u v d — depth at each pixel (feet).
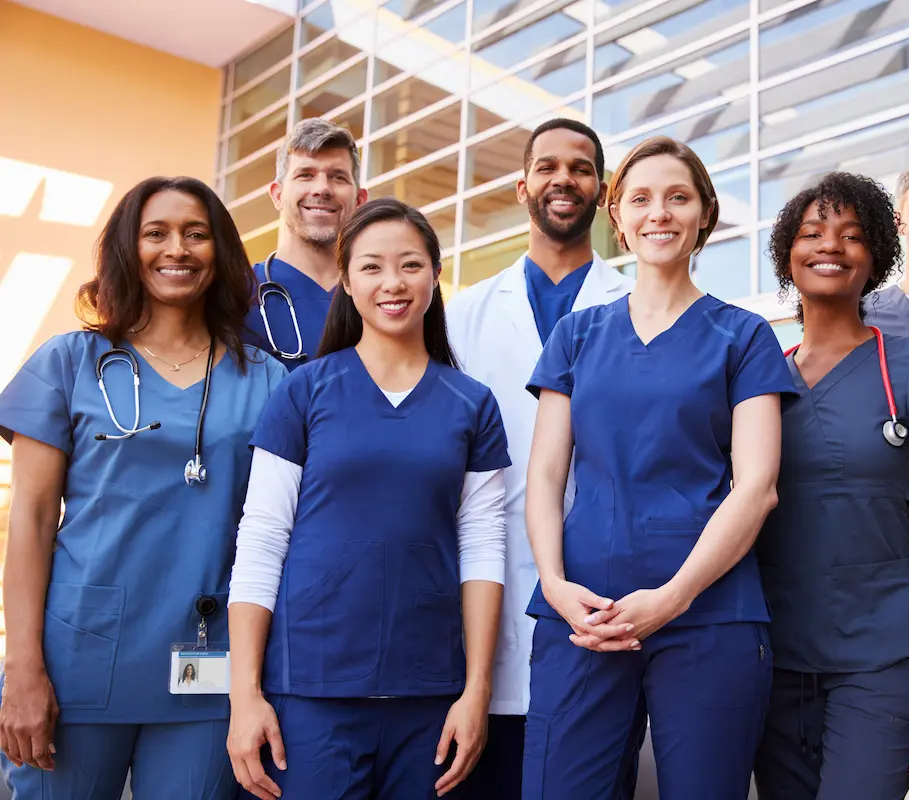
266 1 23.71
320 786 4.42
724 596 4.42
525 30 18.67
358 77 22.21
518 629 5.84
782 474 5.20
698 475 4.58
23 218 23.93
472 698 4.73
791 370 5.41
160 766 4.73
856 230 5.26
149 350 5.27
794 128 14.30
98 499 4.85
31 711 4.55
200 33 25.21
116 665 4.69
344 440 4.83
